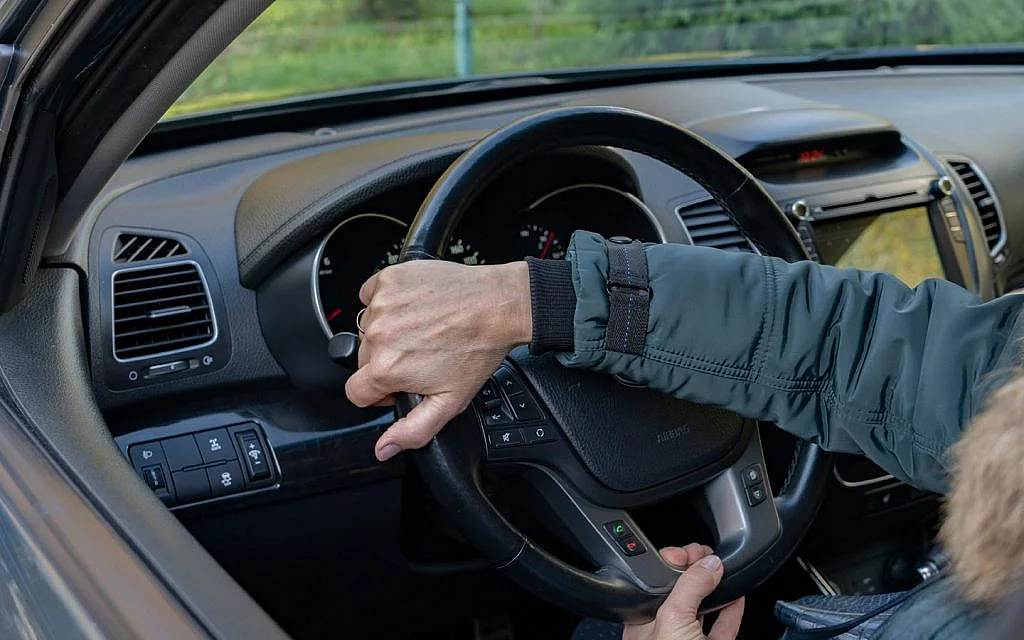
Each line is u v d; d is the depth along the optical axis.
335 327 1.35
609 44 10.47
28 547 0.64
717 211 1.53
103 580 0.57
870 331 0.87
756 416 0.92
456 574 1.48
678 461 1.07
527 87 1.89
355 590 1.44
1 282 0.88
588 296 0.87
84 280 1.21
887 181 1.76
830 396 0.89
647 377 0.90
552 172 1.36
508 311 0.88
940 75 2.43
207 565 0.61
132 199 1.33
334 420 1.32
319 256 1.27
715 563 0.99
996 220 1.99
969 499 0.45
